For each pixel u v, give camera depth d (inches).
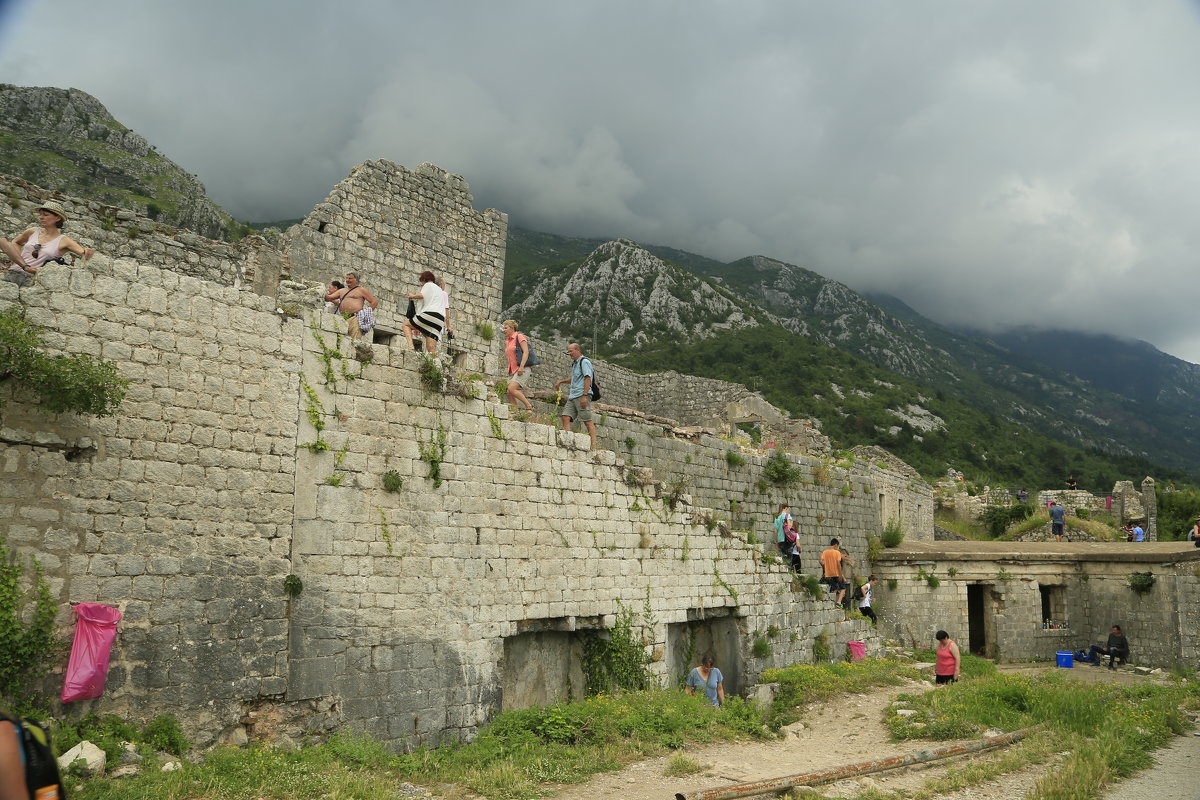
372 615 533.6
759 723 679.1
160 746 432.5
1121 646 1118.4
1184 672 1028.5
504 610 611.2
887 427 3747.5
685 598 775.1
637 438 926.4
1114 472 3919.8
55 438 422.3
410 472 567.8
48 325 428.8
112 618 426.0
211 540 469.7
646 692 692.1
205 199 3280.0
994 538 1943.9
